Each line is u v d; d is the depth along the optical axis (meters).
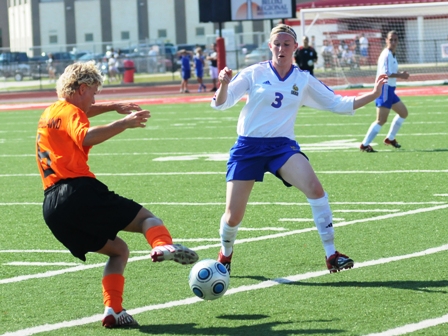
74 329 15.12
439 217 24.45
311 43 100.19
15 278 19.31
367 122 57.16
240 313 15.82
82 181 14.75
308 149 43.28
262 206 27.67
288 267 19.33
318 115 65.00
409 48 110.06
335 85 96.62
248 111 17.94
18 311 16.44
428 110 62.47
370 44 104.00
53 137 14.82
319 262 19.70
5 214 28.16
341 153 40.97
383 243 21.33
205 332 14.70
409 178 32.34
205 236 23.47
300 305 16.17
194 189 32.00
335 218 25.05
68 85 15.14
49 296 17.58
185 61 102.31
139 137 53.84
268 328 14.76
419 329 14.21
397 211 25.75
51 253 21.98
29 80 127.56
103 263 20.70
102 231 14.73
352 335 14.09
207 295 15.88
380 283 17.50
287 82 17.91
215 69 102.81
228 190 18.11
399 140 45.44
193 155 43.03
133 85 124.00
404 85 92.31
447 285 17.09
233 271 19.14
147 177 36.00
